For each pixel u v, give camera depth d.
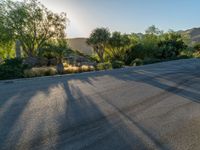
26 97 10.41
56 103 9.28
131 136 5.84
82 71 25.42
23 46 36.72
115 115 7.63
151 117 7.42
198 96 10.67
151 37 59.50
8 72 17.92
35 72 20.14
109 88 12.80
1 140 5.59
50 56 32.16
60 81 15.91
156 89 12.45
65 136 5.84
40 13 36.22
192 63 32.78
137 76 18.28
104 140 5.59
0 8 35.50
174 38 61.06
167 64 31.92
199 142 5.47
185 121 7.02
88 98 10.23
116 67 29.98
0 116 7.49
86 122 6.91
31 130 6.24
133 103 9.29
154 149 5.12
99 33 45.41
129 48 47.91
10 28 35.41
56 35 37.41
